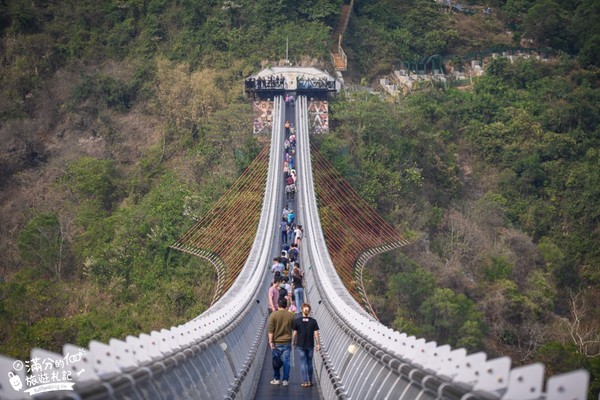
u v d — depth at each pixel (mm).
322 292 49219
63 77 179250
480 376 12812
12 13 193250
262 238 74438
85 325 85188
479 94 176125
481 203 136875
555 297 117188
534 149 154250
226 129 139500
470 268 117875
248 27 182375
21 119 171375
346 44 194000
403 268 103938
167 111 158625
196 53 176125
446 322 93250
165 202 118625
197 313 89688
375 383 21828
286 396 30797
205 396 22000
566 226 136500
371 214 114875
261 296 54156
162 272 104625
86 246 119312
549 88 179625
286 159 112875
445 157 145875
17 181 152625
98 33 191375
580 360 88188
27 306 95750
